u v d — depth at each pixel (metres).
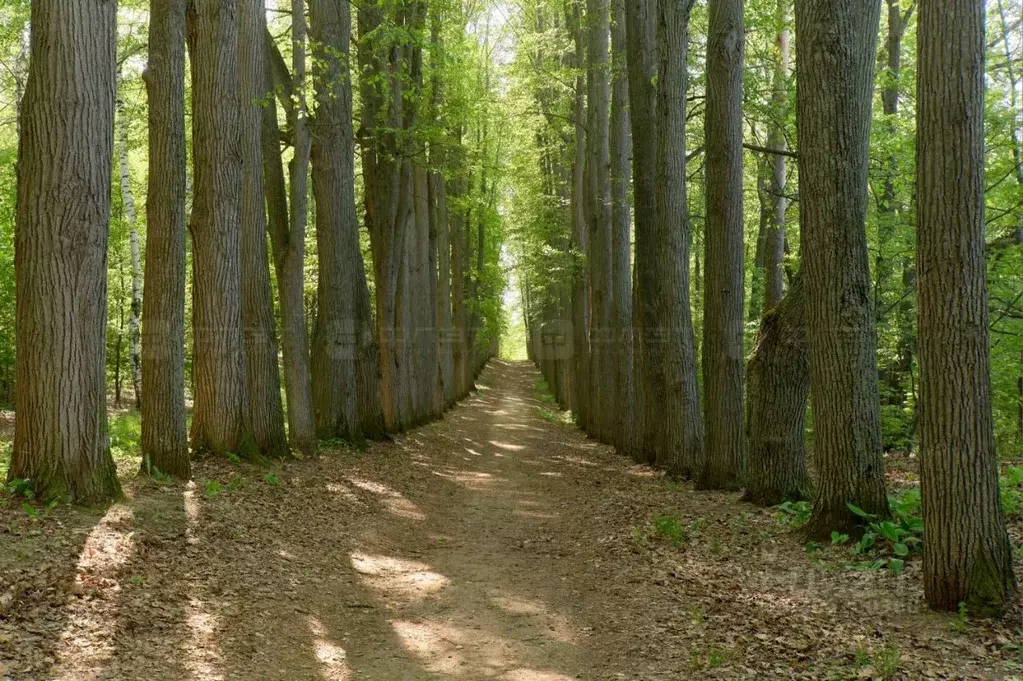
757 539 9.13
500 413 35.62
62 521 7.29
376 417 19.66
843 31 8.34
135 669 5.36
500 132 29.62
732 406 12.71
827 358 8.66
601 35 21.09
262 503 10.38
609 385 22.75
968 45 5.91
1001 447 16.73
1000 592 5.96
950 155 5.98
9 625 5.46
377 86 19.52
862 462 8.55
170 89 10.51
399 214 22.86
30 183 7.66
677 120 14.31
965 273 6.01
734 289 12.59
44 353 7.75
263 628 6.57
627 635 6.74
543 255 30.23
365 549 9.77
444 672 6.05
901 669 5.23
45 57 7.57
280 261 15.00
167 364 10.30
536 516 12.74
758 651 5.93
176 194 10.41
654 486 13.94
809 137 8.56
